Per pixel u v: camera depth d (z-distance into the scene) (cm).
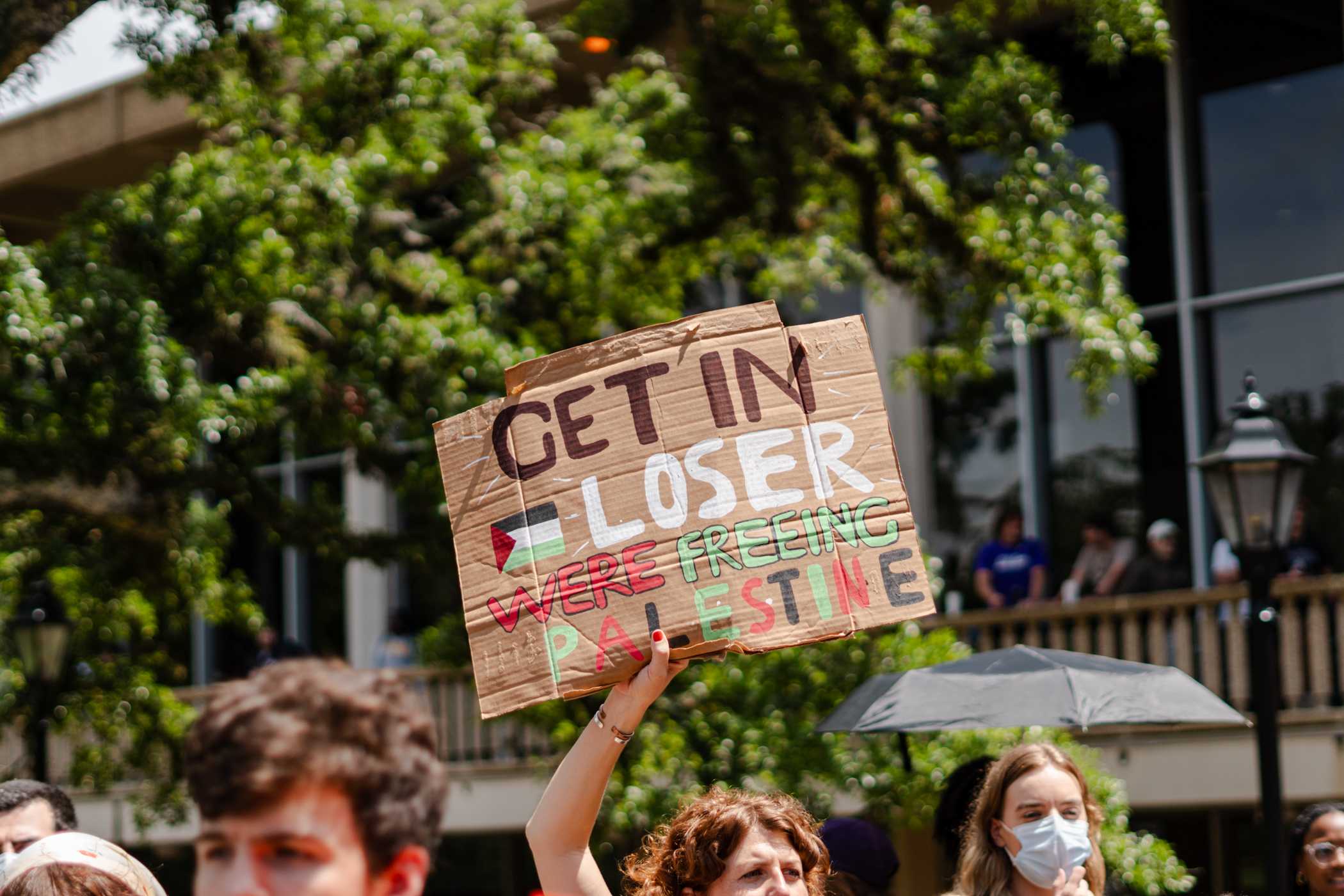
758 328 389
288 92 1118
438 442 391
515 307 1075
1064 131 990
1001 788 436
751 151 1058
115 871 378
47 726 1105
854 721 654
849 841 518
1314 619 1139
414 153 991
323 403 1005
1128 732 1222
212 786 161
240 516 1972
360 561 1148
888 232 1076
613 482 381
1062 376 1441
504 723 1409
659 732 953
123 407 959
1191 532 1366
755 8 1038
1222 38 1393
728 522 378
